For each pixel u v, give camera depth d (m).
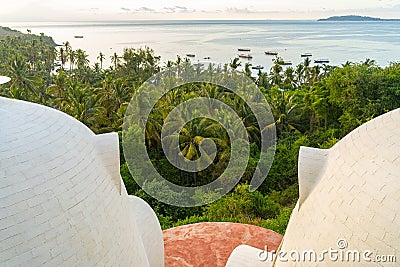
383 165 6.70
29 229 6.21
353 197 6.77
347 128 38.34
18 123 7.26
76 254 6.71
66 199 6.84
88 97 44.09
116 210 8.03
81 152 7.82
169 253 14.60
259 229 16.02
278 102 43.12
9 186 6.25
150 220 10.74
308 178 8.04
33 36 142.25
